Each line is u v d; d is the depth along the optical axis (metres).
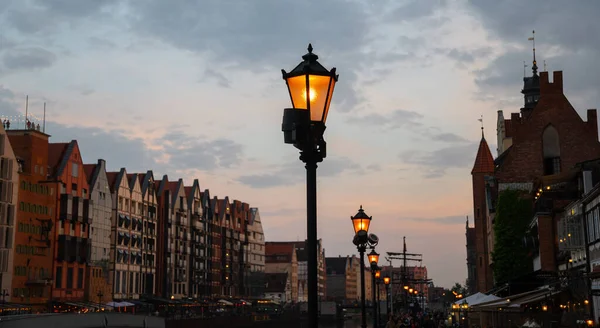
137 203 125.88
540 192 53.59
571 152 68.69
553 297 38.78
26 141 97.06
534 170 69.00
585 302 37.47
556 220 51.94
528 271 64.81
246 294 185.75
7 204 89.62
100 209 113.06
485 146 86.50
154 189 134.00
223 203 175.50
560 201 55.69
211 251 162.62
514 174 69.31
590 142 68.62
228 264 174.12
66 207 101.31
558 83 70.19
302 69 10.84
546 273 46.12
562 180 51.91
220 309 149.50
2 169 89.31
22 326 16.14
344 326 158.88
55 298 98.56
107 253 114.62
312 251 10.80
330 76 10.91
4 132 90.12
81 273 106.38
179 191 144.12
